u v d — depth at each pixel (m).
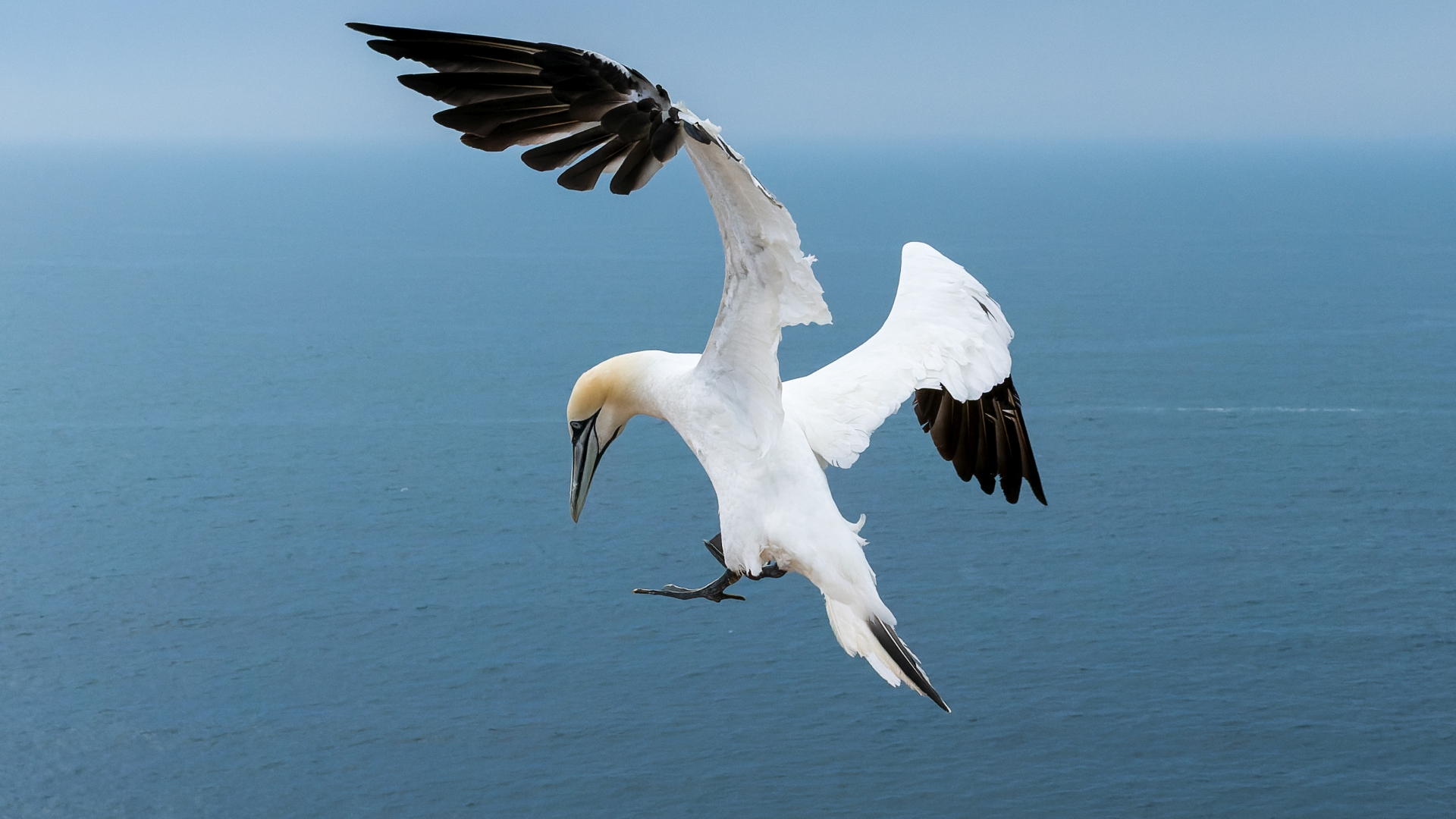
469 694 67.06
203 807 57.19
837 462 5.46
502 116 4.18
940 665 70.00
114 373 157.75
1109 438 122.62
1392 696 66.62
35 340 180.62
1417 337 176.00
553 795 57.00
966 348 5.74
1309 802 56.53
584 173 4.31
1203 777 58.31
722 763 59.38
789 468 5.02
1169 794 57.00
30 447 120.94
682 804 56.19
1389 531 95.00
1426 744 61.44
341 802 57.06
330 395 143.50
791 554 4.98
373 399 141.00
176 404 139.75
